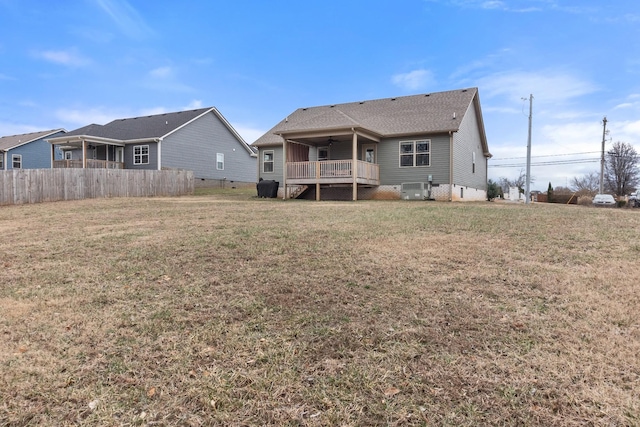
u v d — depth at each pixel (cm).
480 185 2305
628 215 991
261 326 330
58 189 1647
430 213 1002
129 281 457
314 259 527
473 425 204
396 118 1881
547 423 205
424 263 500
